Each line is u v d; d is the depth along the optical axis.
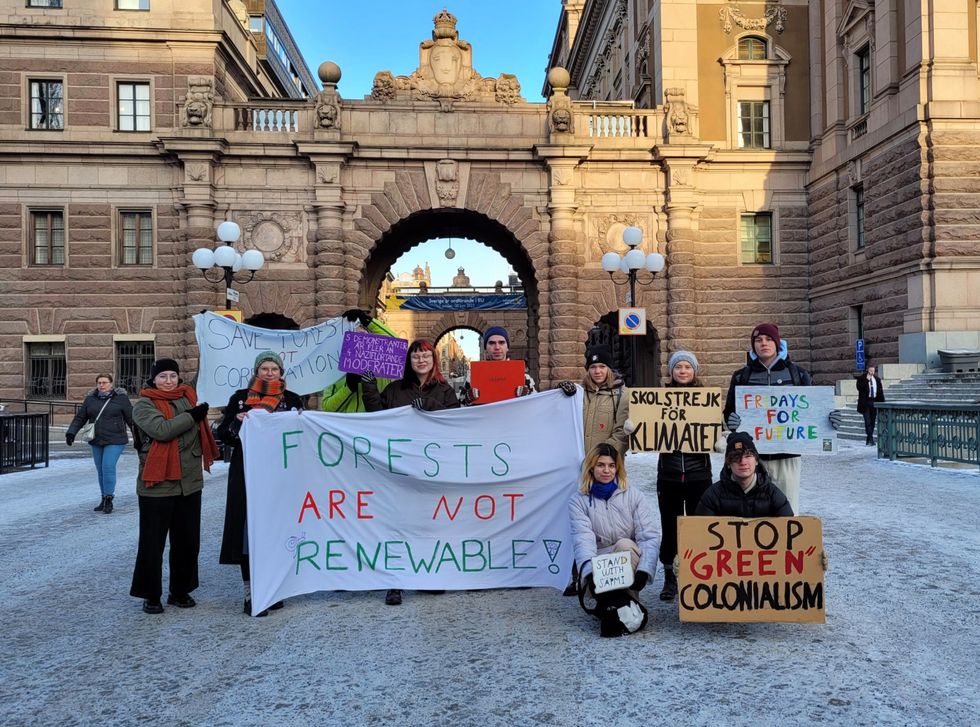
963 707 4.08
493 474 6.72
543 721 4.00
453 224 29.41
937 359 20.23
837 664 4.73
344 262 25.25
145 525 6.05
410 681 4.58
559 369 25.41
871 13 23.22
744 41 27.72
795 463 6.37
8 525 10.08
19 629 5.70
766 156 26.95
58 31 25.44
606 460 5.71
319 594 6.73
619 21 36.22
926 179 20.77
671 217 26.08
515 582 6.68
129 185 25.28
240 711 4.19
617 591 5.39
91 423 11.12
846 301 24.94
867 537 8.21
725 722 3.95
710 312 26.86
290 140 24.84
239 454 6.37
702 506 5.63
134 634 5.57
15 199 25.19
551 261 25.70
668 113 26.02
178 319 24.95
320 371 10.79
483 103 25.81
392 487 6.66
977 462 12.59
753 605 5.32
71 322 25.34
